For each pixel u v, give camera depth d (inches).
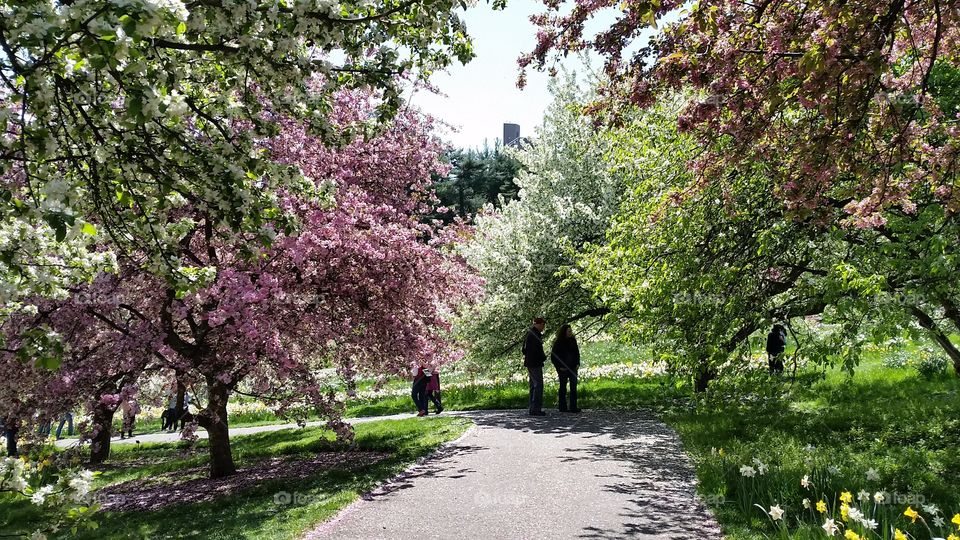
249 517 279.3
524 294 635.5
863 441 335.0
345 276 390.9
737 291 314.8
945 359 522.3
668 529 229.3
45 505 168.7
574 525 237.1
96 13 126.0
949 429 340.5
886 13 184.5
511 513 255.0
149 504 356.2
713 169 266.8
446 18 227.1
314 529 245.1
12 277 173.3
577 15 229.5
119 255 323.3
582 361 932.6
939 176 232.4
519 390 739.4
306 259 364.5
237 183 186.7
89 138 190.9
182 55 201.5
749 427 390.9
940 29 204.5
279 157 372.2
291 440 600.7
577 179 690.2
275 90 224.4
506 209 765.3
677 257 335.6
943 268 233.3
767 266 317.4
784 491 246.1
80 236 202.7
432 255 415.8
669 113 408.2
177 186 190.9
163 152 193.8
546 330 666.8
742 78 205.9
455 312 530.6
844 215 286.8
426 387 647.8
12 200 154.1
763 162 282.5
